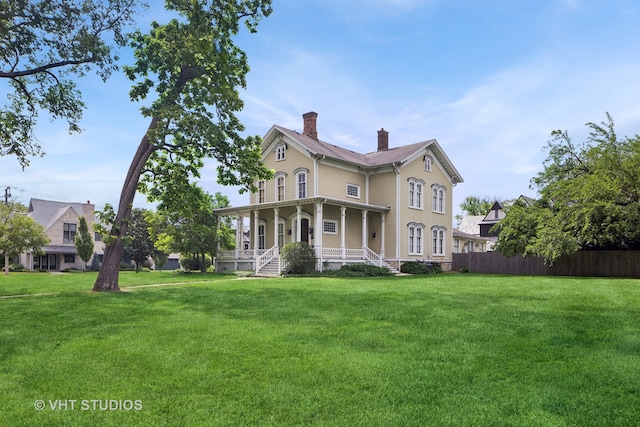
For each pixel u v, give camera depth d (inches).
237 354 235.1
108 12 584.4
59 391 184.5
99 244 1851.6
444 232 1310.3
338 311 374.6
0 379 201.3
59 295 523.8
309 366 212.1
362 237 1163.9
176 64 601.0
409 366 211.8
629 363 211.2
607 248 932.0
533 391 178.2
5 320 351.6
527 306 390.9
